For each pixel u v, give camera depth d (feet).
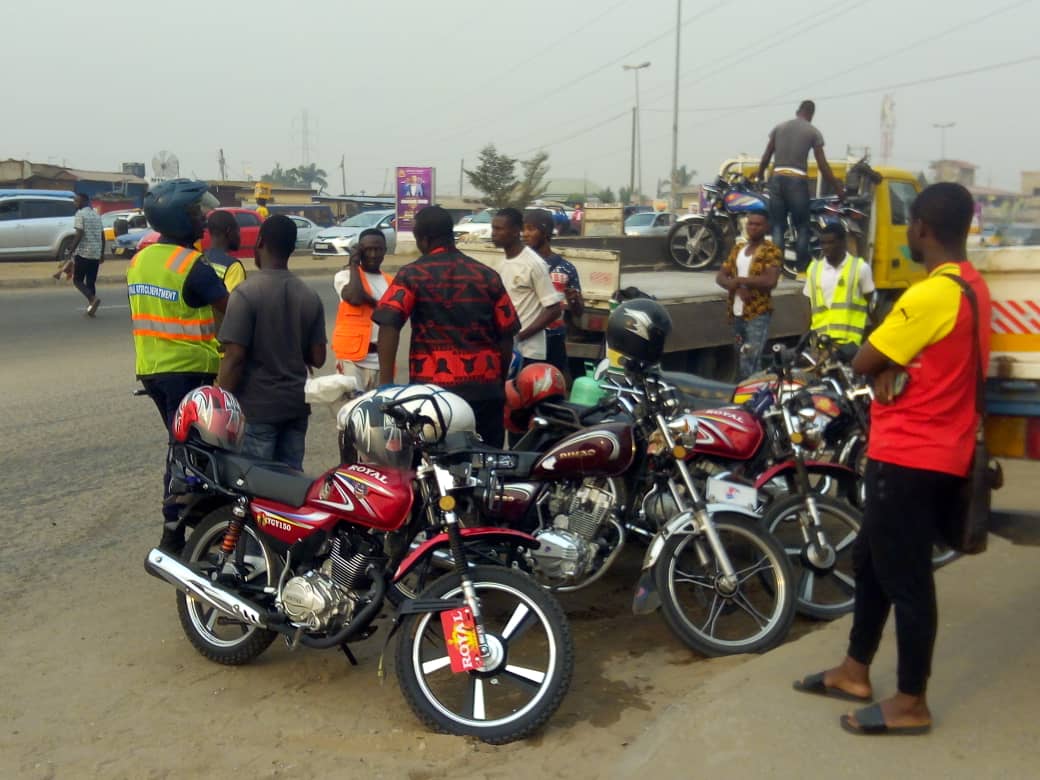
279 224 17.54
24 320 52.13
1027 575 17.43
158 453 27.32
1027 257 13.32
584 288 28.66
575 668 15.71
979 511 11.98
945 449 11.80
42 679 15.16
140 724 13.92
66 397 34.17
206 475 15.66
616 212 75.87
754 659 14.61
